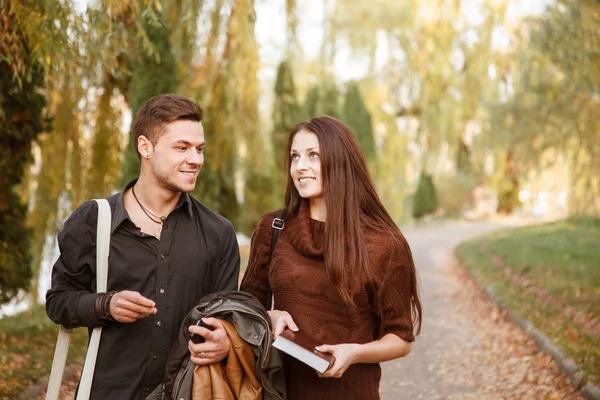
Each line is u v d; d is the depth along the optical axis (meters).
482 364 6.71
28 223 10.84
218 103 10.55
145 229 2.30
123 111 11.03
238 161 17.91
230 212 15.89
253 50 9.68
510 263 12.76
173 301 2.27
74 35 4.95
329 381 2.31
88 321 2.16
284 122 18.94
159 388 2.23
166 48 9.41
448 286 12.52
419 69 27.28
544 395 5.40
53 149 10.62
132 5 5.46
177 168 2.25
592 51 12.11
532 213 32.66
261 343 2.14
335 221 2.32
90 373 2.20
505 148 19.92
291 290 2.34
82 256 2.27
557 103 15.42
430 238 23.30
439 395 5.80
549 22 13.94
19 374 5.19
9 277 7.03
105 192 11.29
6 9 4.73
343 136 2.42
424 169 30.64
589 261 11.95
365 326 2.35
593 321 7.29
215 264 2.39
